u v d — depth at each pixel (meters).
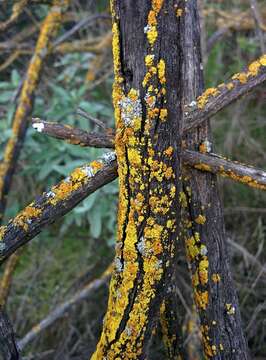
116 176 0.53
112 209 1.17
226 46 1.42
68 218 1.21
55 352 1.18
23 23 1.46
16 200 1.28
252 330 1.11
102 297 1.24
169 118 0.47
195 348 0.98
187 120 0.55
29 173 1.27
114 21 0.46
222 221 0.62
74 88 1.40
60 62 1.45
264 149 1.33
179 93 0.47
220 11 1.30
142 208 0.48
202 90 0.61
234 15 1.31
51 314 1.10
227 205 1.27
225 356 0.62
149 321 0.51
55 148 1.19
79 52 1.44
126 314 0.51
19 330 1.19
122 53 0.46
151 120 0.46
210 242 0.61
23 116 0.99
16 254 1.05
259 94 1.28
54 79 1.42
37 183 1.34
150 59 0.45
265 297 1.14
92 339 1.17
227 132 1.30
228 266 0.62
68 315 1.22
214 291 0.61
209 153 0.57
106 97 1.46
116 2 0.45
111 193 1.16
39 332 1.11
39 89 1.37
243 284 1.14
